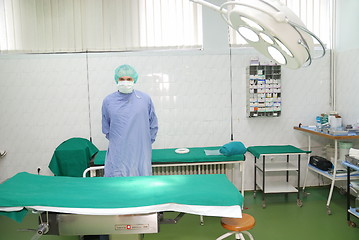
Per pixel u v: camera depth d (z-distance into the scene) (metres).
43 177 2.30
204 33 4.12
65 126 4.12
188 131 4.21
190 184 2.11
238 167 4.33
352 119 3.94
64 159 3.48
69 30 4.02
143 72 4.11
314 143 4.36
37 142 4.13
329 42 4.28
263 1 1.37
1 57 4.00
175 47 4.11
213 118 4.22
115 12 4.03
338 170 3.59
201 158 3.55
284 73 4.23
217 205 1.84
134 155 2.89
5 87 4.04
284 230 3.18
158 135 4.20
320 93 4.30
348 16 3.95
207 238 3.09
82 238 3.09
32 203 1.83
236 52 4.16
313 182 4.46
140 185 2.11
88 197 1.88
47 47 4.02
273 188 3.88
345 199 3.97
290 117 4.30
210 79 4.18
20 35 4.00
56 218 1.85
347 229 3.17
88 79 4.07
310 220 3.40
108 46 4.06
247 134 4.28
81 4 4.00
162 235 3.17
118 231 1.84
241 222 2.28
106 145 4.17
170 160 3.53
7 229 3.39
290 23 1.34
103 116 3.04
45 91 4.07
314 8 4.20
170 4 4.06
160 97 4.16
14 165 4.14
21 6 3.97
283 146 4.08
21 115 4.09
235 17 1.47
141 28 4.06
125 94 2.95
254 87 4.02
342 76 4.12
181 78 4.15
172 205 1.85
